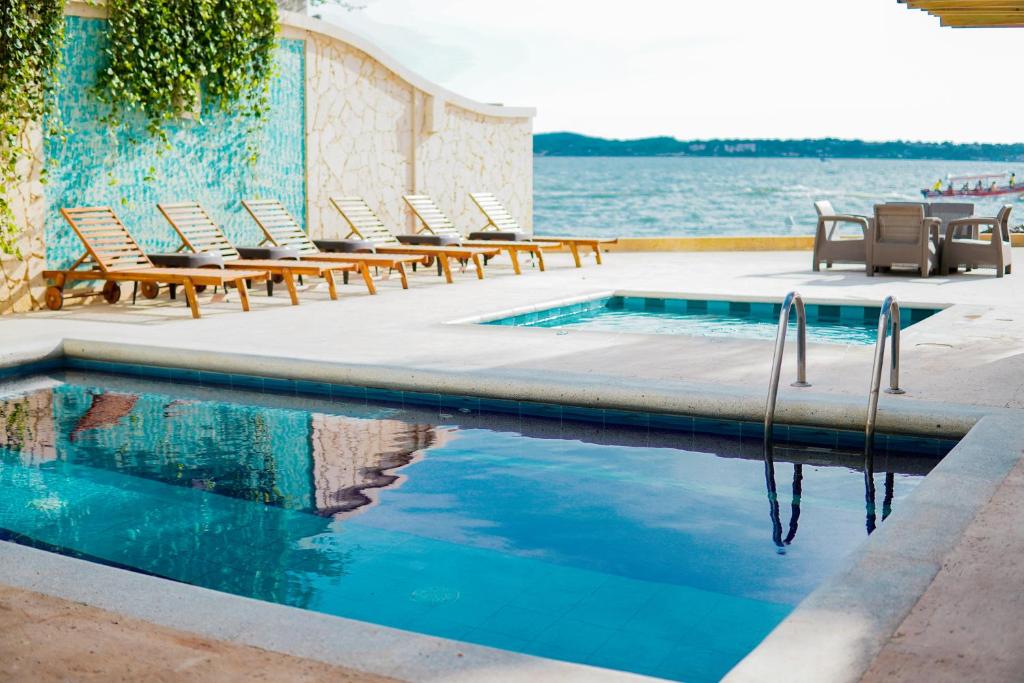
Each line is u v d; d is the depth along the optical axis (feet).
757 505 15.28
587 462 17.61
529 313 32.40
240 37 39.65
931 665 8.34
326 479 16.70
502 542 13.82
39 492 16.05
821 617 9.25
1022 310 29.84
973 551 10.82
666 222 196.85
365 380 22.22
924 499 12.55
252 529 14.35
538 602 11.79
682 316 34.22
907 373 20.70
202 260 33.88
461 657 8.63
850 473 16.79
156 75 37.19
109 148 35.94
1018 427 16.11
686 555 13.29
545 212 210.59
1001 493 12.76
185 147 38.65
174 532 14.25
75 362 26.37
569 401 20.38
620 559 13.17
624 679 8.21
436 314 30.60
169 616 9.51
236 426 20.20
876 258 40.04
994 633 8.91
